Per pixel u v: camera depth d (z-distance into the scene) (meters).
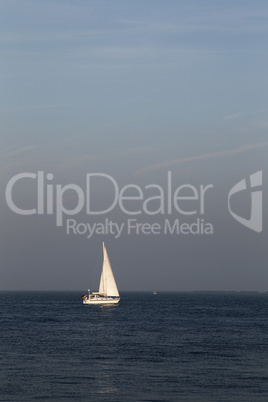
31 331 198.38
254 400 93.44
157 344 159.50
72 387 100.81
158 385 103.06
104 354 138.50
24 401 91.69
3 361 126.12
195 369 118.50
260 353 142.50
